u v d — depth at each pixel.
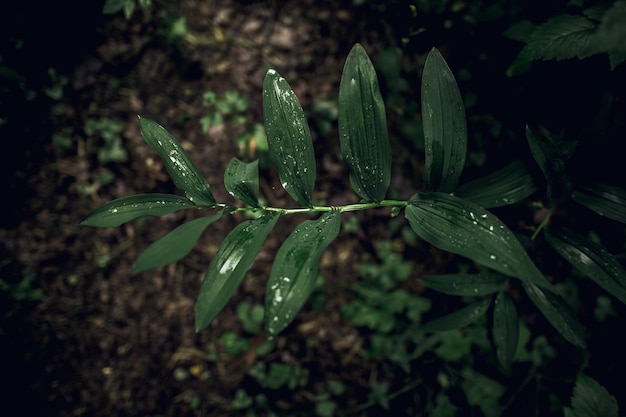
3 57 0.67
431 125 0.32
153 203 0.31
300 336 0.69
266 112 0.30
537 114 0.50
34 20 0.68
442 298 0.66
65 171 0.72
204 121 0.72
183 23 0.74
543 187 0.35
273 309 0.27
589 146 0.39
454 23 0.61
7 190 0.70
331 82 0.75
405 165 0.70
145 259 0.29
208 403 0.67
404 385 0.63
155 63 0.74
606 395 0.36
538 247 0.58
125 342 0.70
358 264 0.70
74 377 0.68
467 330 0.60
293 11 0.76
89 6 0.71
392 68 0.70
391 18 0.70
